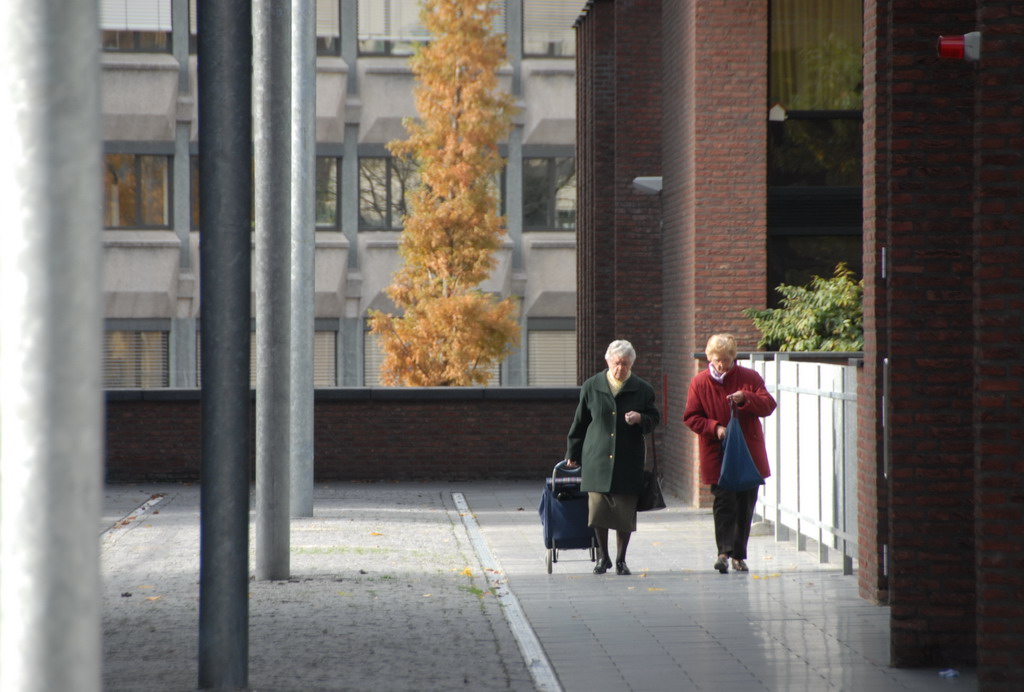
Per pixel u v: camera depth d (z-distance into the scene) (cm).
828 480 4550
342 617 3488
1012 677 2566
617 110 7644
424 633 3291
